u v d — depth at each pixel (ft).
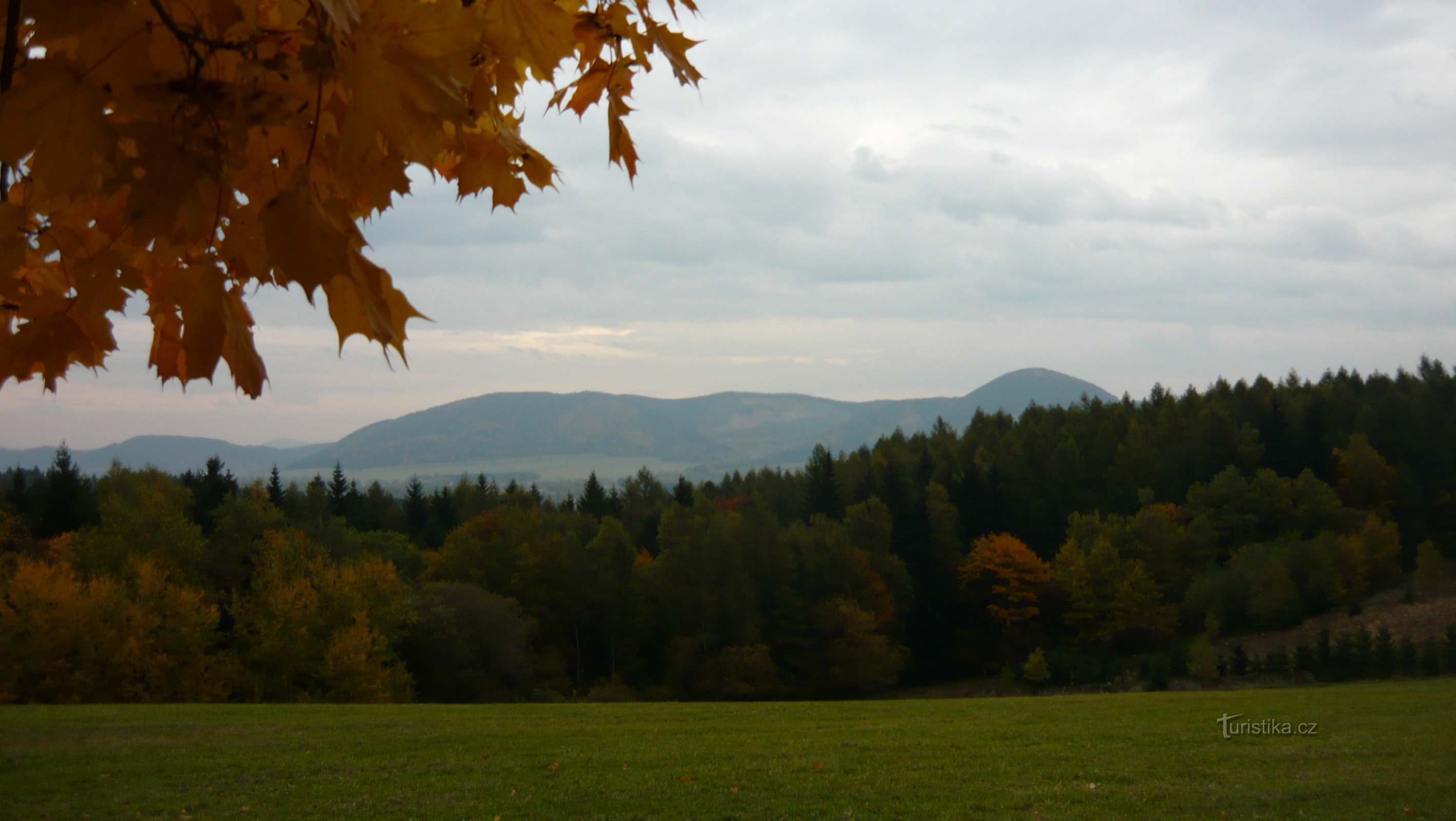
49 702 97.19
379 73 3.84
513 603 161.07
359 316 3.87
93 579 110.11
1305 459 282.56
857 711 66.69
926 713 64.08
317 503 220.02
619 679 167.32
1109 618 203.92
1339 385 319.68
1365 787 36.73
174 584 121.90
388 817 33.35
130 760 44.01
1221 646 196.34
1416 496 255.09
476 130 5.76
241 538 145.48
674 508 238.07
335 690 111.65
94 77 3.67
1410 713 57.16
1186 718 57.47
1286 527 239.91
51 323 4.63
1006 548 215.31
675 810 33.94
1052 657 194.59
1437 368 340.59
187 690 105.40
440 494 284.82
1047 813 33.24
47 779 40.16
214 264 4.00
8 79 3.62
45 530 175.73
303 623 115.24
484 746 47.73
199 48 3.77
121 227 4.39
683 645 169.27
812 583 186.91
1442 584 214.90
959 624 214.90
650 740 49.65
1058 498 272.51
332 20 3.65
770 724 57.47
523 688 154.20
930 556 222.69
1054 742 48.34
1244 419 294.66
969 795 36.04
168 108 3.73
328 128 3.99
